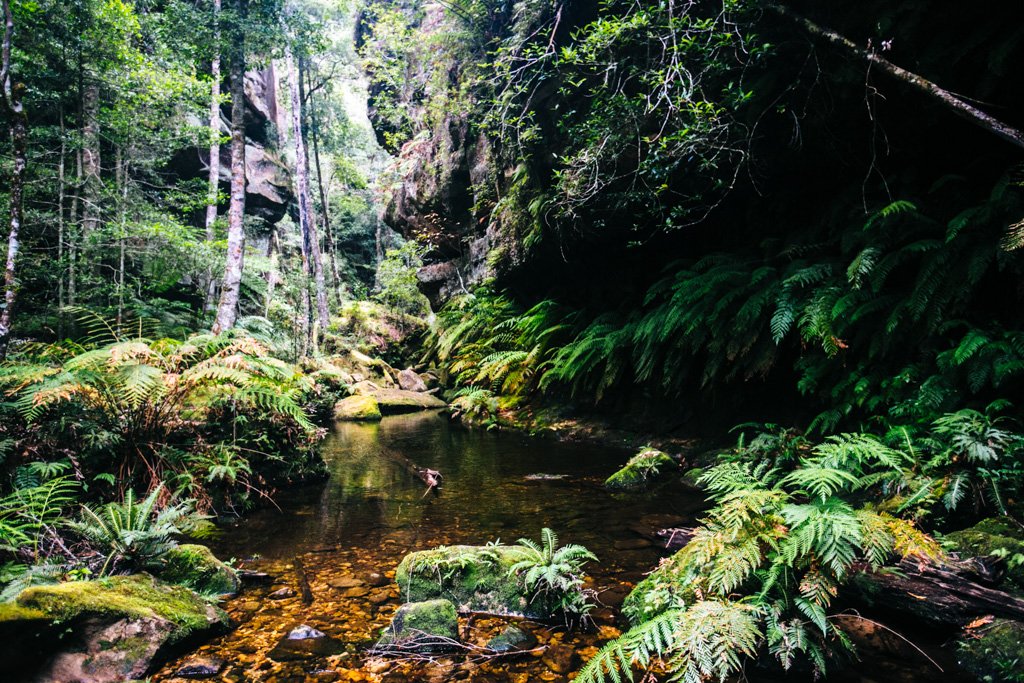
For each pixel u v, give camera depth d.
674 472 5.54
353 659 2.20
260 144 20.08
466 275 13.35
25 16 7.45
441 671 2.11
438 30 9.56
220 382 4.65
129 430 4.22
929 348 4.08
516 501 4.64
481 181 10.78
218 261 10.55
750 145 5.37
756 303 5.16
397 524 4.02
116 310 9.14
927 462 3.21
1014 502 2.87
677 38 5.05
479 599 2.69
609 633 2.42
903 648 2.20
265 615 2.60
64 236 8.79
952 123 4.33
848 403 4.51
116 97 9.38
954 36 3.83
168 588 2.54
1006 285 3.99
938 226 4.19
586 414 8.73
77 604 2.13
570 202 6.78
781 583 2.31
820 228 5.48
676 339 6.60
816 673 2.01
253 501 4.50
